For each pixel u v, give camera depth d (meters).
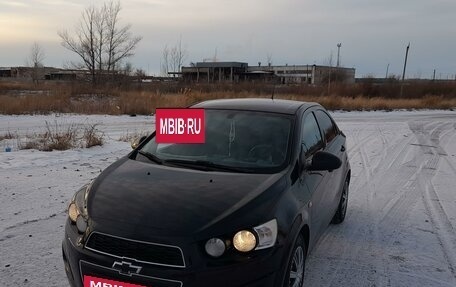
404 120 21.19
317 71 74.31
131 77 45.06
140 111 20.64
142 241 2.79
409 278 4.17
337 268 4.33
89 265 2.91
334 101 28.94
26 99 20.69
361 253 4.73
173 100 23.45
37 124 15.42
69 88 33.00
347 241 5.07
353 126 17.69
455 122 20.62
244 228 2.88
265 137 4.09
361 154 11.06
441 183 8.05
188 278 2.72
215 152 4.01
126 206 3.07
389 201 6.78
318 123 4.98
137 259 2.79
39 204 5.83
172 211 2.97
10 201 5.90
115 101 22.41
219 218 2.91
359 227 5.56
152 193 3.22
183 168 3.79
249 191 3.24
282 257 3.01
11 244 4.54
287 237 3.08
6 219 5.24
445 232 5.45
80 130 13.75
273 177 3.51
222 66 74.75
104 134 12.57
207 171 3.70
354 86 40.78
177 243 2.76
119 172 3.71
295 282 3.36
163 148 4.20
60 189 6.55
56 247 4.51
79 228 3.12
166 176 3.56
